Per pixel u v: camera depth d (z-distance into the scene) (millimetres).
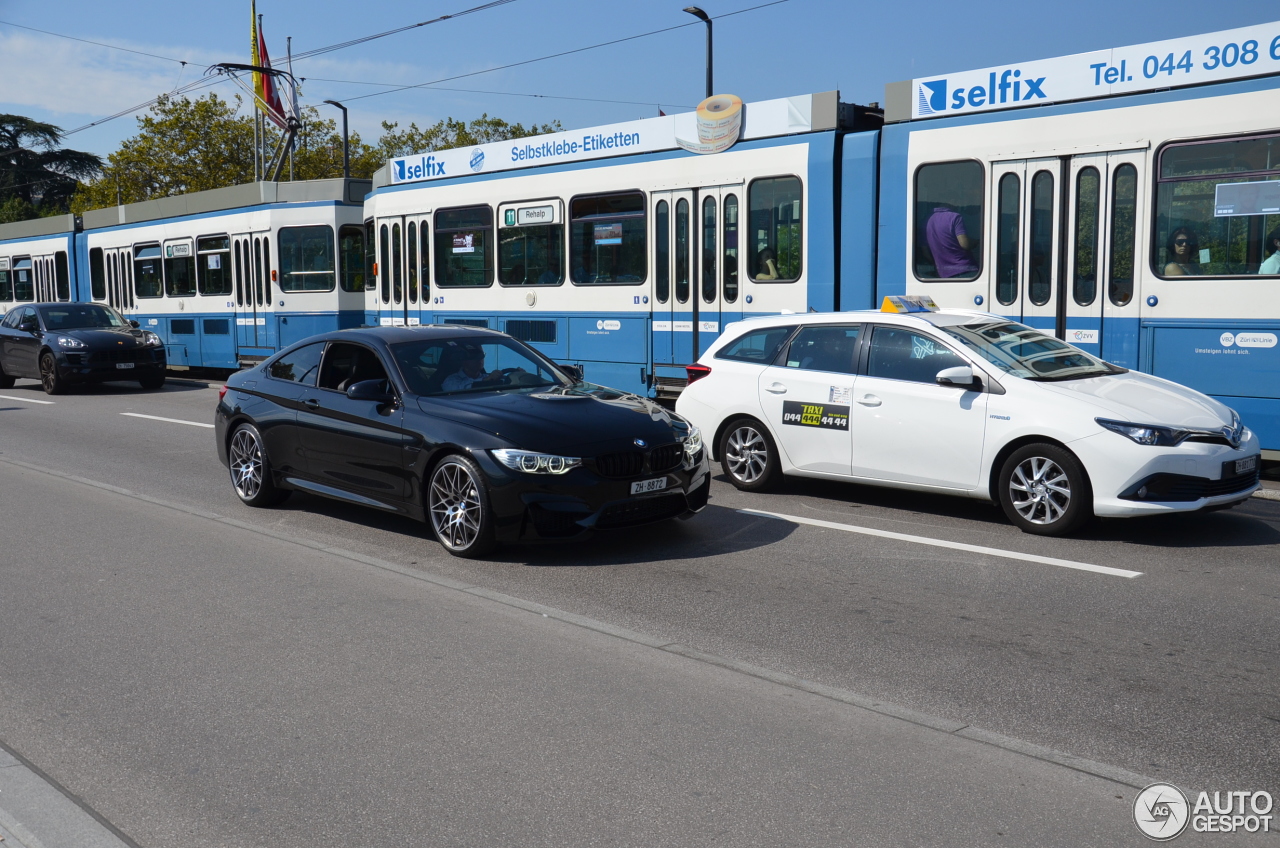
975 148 10570
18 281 29859
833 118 11625
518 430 7156
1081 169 9938
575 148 14109
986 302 10586
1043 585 6438
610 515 7109
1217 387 9281
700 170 12750
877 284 11391
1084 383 7789
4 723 4562
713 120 12594
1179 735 4270
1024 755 4090
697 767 4004
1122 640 5430
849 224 11531
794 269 11961
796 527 8086
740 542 7660
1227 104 9086
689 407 9719
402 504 7754
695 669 5074
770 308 12195
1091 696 4684
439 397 7828
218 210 22219
